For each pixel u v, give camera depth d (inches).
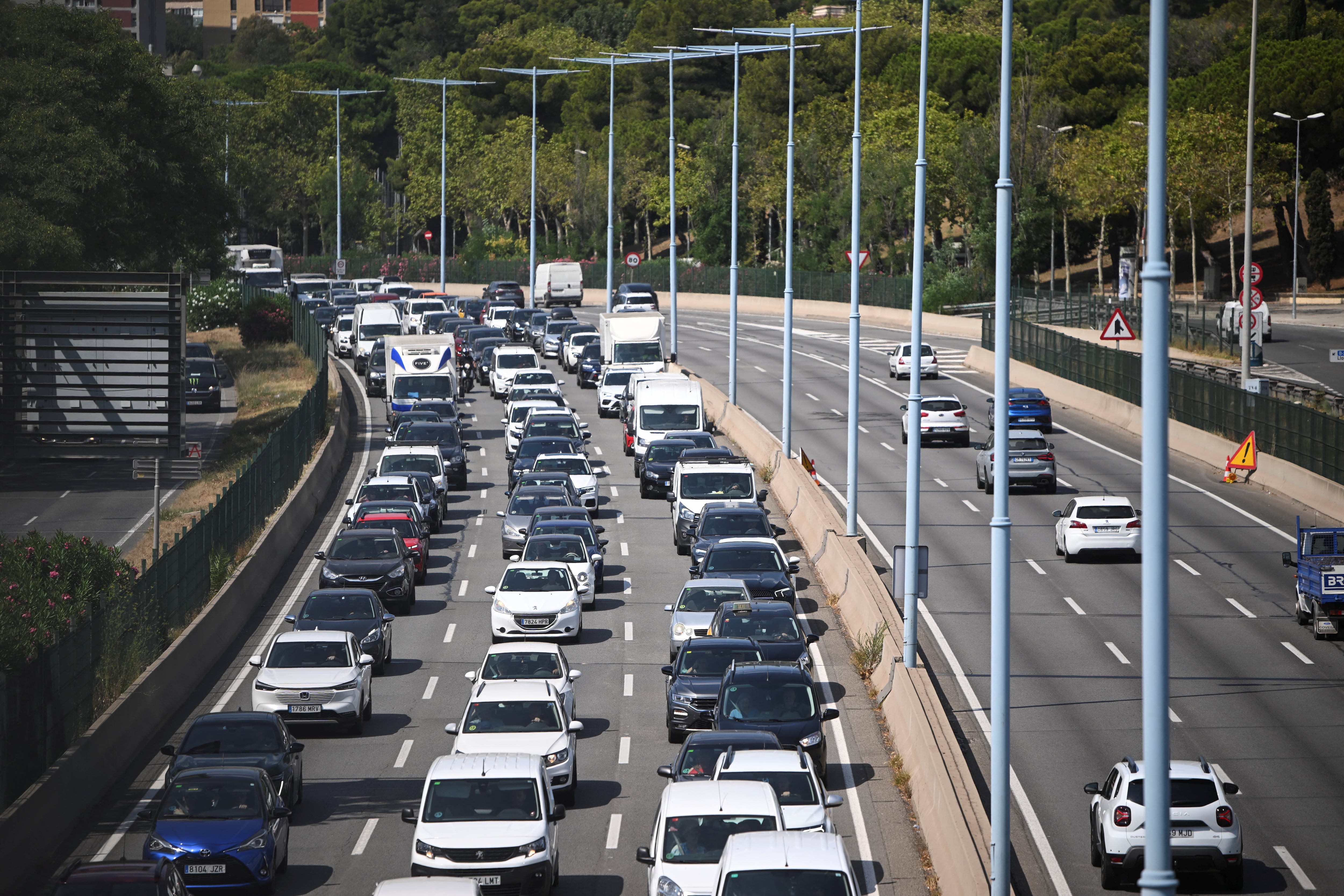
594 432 6358.3
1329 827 2253.9
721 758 2135.8
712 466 4434.1
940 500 4859.7
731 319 6215.6
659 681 3149.6
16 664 2677.2
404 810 2043.6
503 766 2097.7
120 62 6274.6
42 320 4249.5
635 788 2514.8
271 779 2260.1
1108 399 6328.7
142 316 4323.3
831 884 1690.5
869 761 2635.3
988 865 1859.0
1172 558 4028.1
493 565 4252.0
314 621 3206.2
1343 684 2992.1
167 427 4328.3
